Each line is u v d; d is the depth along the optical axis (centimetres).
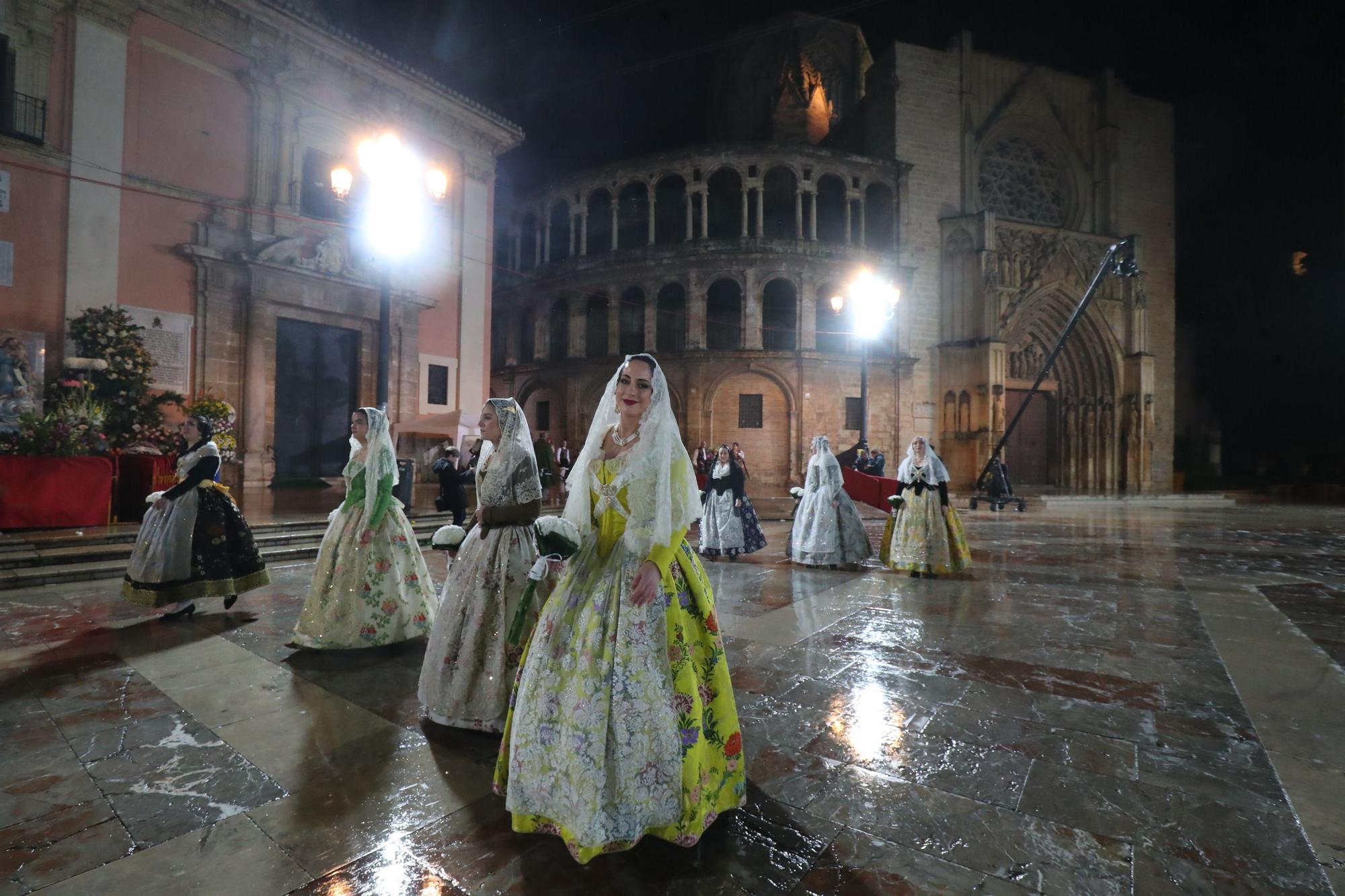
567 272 2800
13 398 1077
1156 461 3047
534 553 330
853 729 327
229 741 305
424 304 1748
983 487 2017
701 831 217
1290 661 432
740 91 3306
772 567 807
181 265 1352
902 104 2762
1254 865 217
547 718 221
